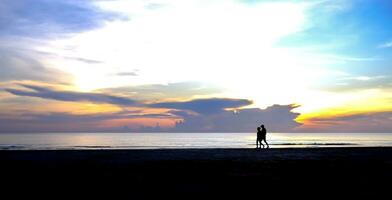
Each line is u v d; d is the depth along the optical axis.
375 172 15.13
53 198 10.12
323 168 16.23
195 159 19.80
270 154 22.86
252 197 10.33
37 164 17.47
